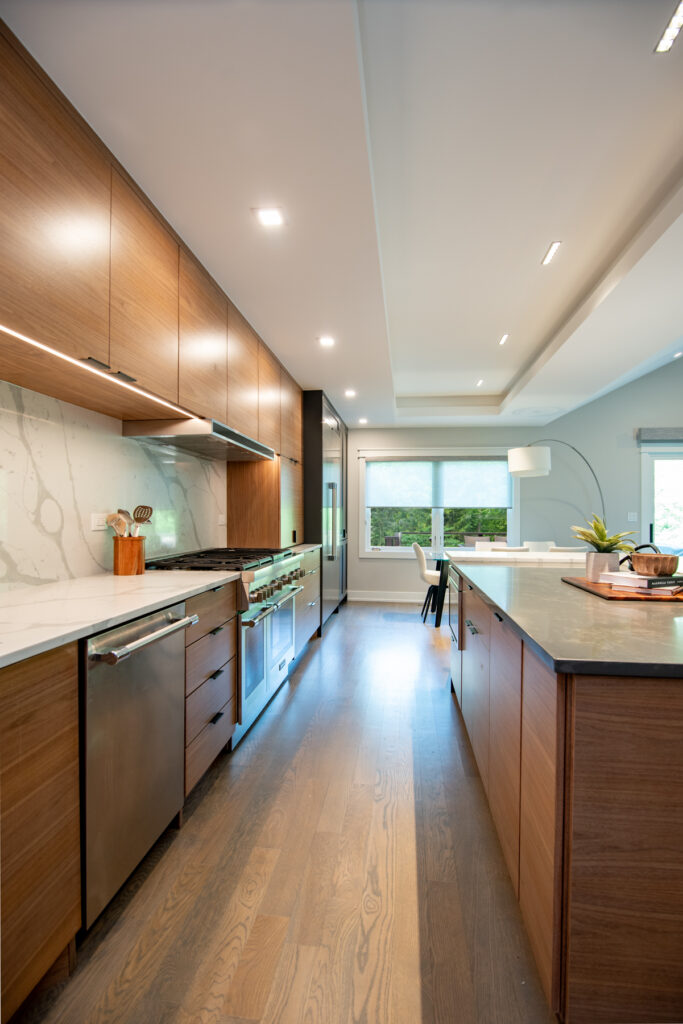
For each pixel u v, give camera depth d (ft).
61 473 6.54
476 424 22.52
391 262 9.84
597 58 5.33
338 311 9.71
